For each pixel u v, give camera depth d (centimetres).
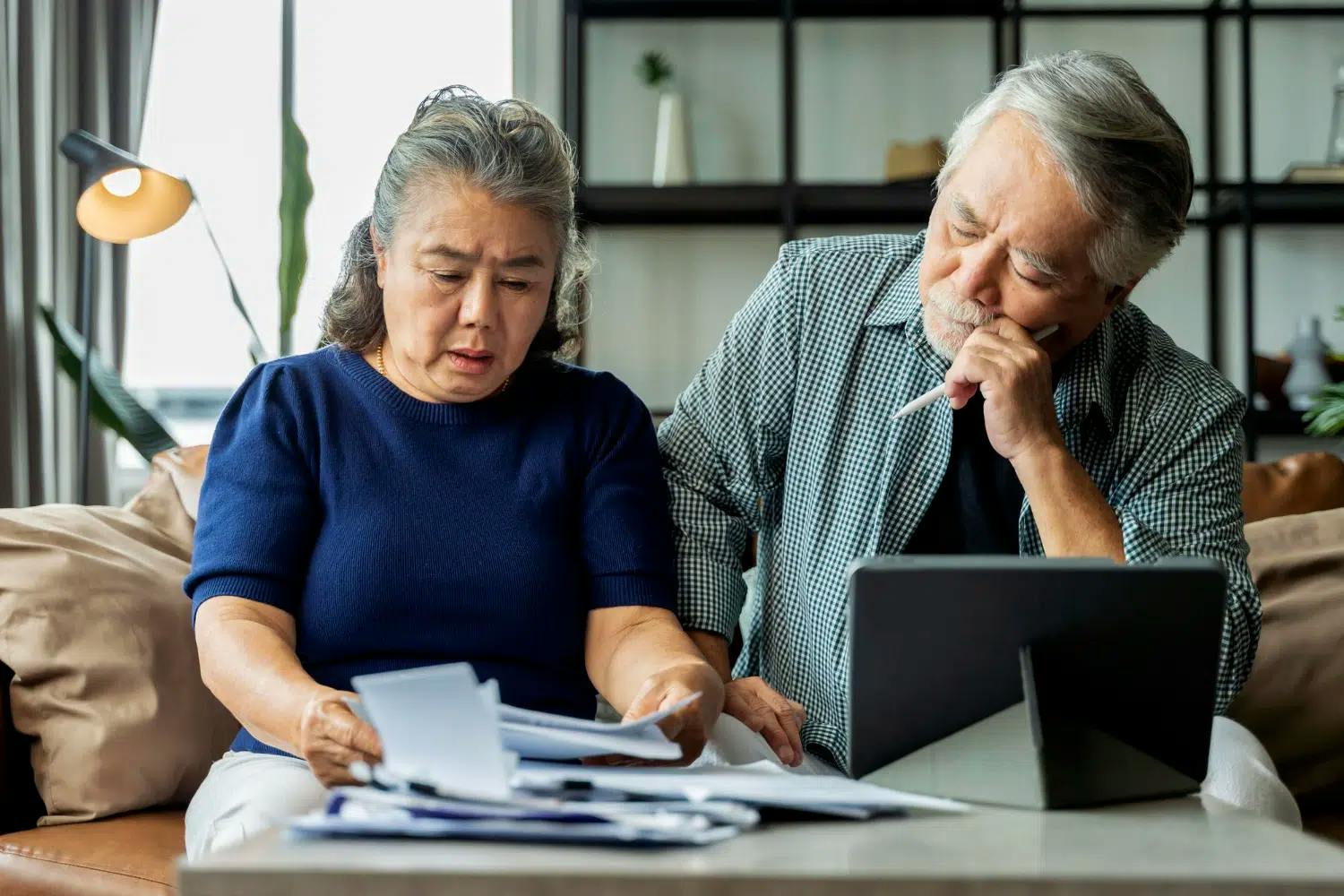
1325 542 196
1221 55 399
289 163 333
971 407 148
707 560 152
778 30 403
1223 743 139
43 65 352
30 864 143
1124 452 147
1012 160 129
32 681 158
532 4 402
